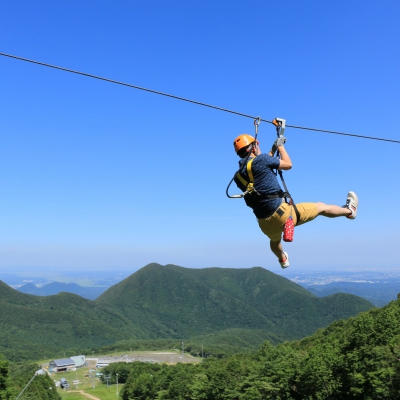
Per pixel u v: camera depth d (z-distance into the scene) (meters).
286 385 60.94
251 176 7.21
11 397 49.69
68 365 174.62
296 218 7.34
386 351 46.34
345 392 50.84
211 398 72.12
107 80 8.20
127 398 103.69
